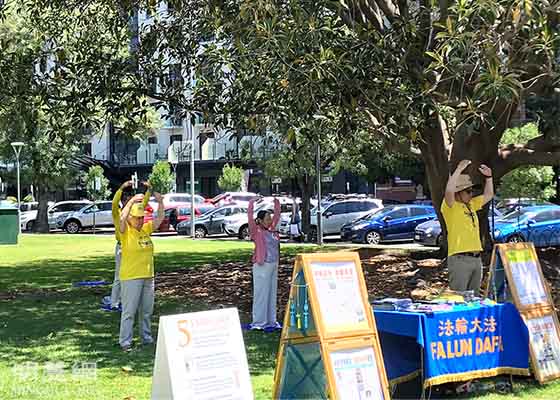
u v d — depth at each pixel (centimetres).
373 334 593
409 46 1017
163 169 4759
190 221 3650
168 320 514
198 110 1407
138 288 893
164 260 2081
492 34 917
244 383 531
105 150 5534
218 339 529
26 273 1800
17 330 1026
